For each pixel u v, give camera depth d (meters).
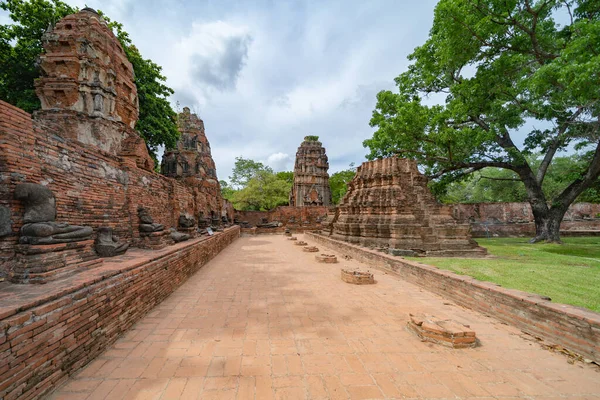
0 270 4.56
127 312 5.25
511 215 27.44
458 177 21.94
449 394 3.41
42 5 15.59
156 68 22.02
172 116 23.59
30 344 3.12
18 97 15.60
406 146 18.53
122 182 9.21
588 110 13.48
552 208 18.55
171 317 5.91
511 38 15.20
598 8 13.59
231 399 3.29
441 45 16.20
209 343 4.70
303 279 9.41
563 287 6.61
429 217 14.62
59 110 9.88
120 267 5.59
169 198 13.98
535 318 4.93
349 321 5.68
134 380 3.65
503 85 15.30
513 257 11.63
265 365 4.03
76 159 7.04
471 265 9.19
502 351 4.43
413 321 5.14
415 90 21.95
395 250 12.12
